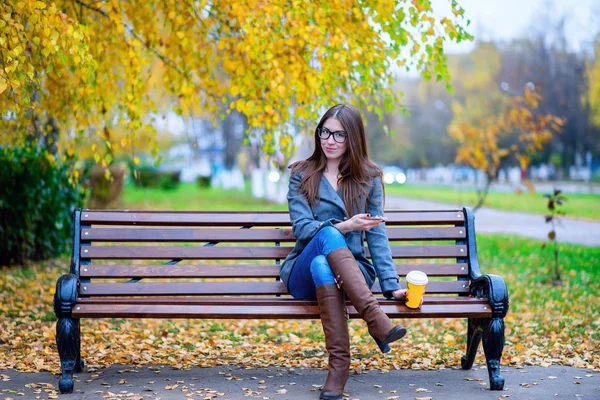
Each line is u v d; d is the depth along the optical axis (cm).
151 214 464
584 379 458
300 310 412
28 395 408
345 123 437
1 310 689
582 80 4469
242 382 446
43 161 990
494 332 421
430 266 463
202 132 4584
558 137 4769
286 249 466
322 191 438
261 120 654
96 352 532
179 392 419
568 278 958
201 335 620
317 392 419
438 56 667
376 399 405
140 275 449
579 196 3622
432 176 7419
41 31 521
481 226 1933
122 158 2317
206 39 705
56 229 1059
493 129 1717
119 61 711
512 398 410
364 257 436
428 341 602
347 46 656
